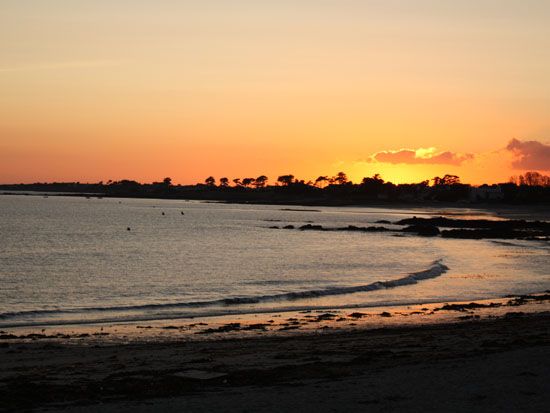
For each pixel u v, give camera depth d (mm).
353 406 13922
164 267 62156
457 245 94312
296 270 60375
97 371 19078
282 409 13766
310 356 21156
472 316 32938
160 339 26859
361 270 60625
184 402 14586
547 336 24547
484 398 14359
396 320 32062
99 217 170750
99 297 42906
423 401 14219
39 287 47688
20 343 25547
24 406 14508
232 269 60781
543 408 13539
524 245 93688
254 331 28891
